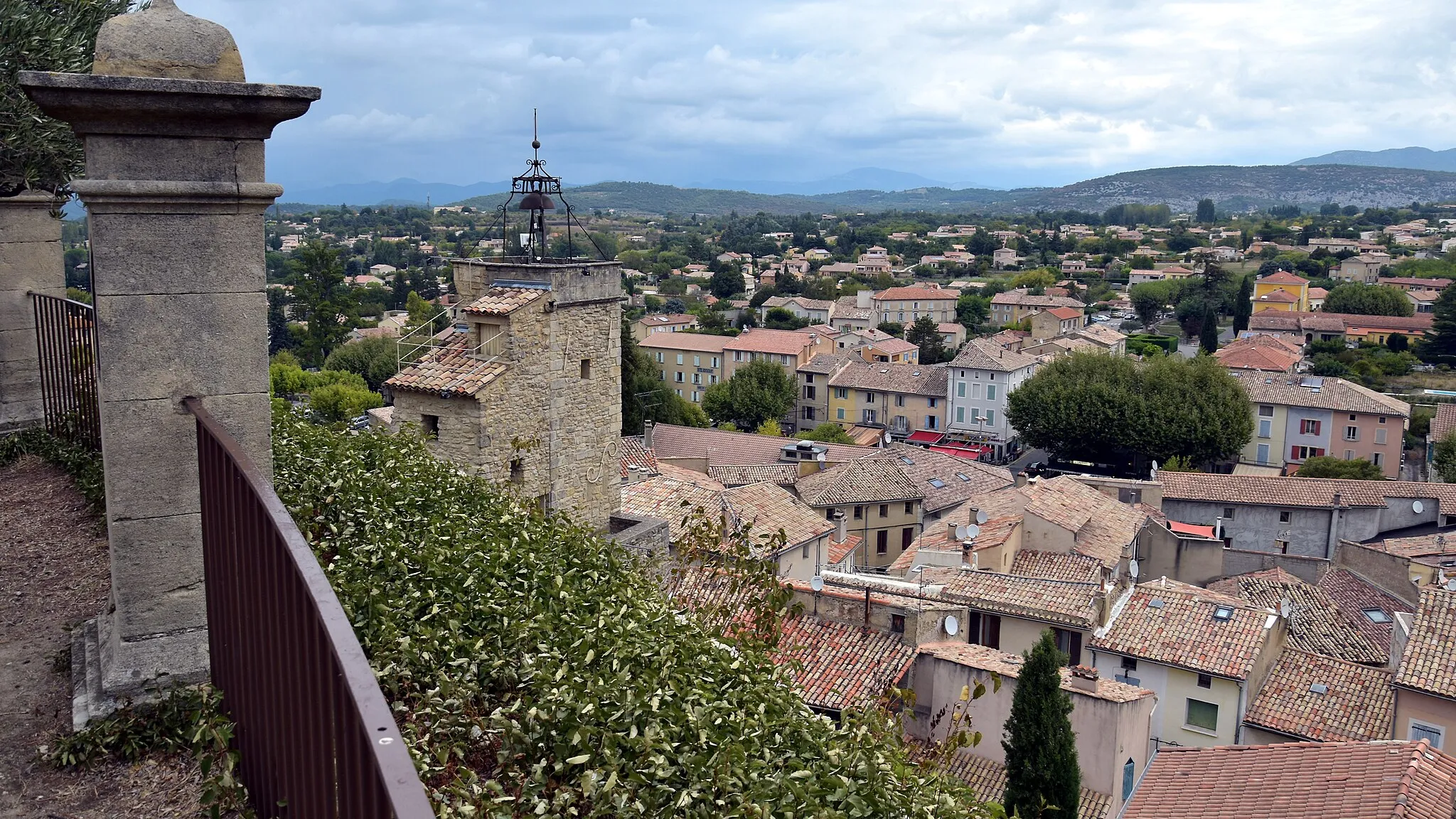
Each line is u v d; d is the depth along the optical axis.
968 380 90.38
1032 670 17.25
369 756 3.04
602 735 5.82
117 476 6.16
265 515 4.62
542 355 18.56
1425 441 74.81
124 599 6.27
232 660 5.61
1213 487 51.94
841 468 50.81
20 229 13.39
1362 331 114.94
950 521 36.41
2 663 7.21
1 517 10.15
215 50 6.14
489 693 6.78
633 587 9.12
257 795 5.23
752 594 11.10
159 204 6.04
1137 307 150.12
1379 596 34.31
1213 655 25.58
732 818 5.38
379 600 7.09
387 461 10.67
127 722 6.02
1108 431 70.75
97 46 5.91
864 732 7.11
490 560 8.16
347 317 90.00
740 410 89.12
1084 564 32.03
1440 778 15.29
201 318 6.27
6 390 13.38
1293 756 16.69
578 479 19.72
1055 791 16.91
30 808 5.50
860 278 199.38
